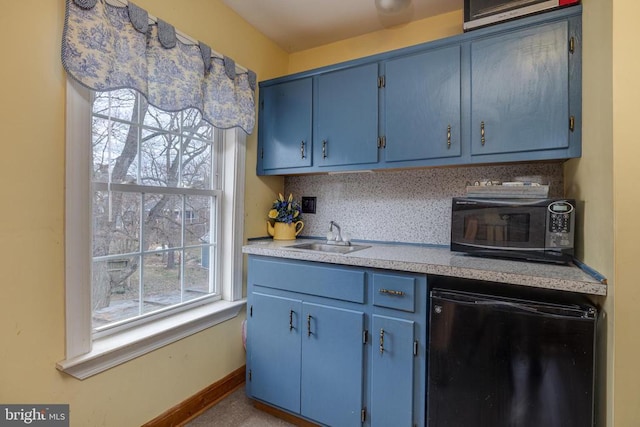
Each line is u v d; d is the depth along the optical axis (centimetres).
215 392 190
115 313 149
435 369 133
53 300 121
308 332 164
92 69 123
